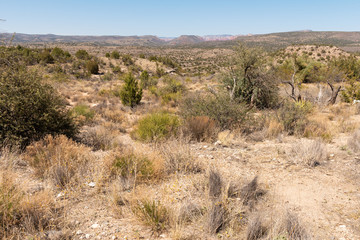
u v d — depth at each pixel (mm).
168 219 3043
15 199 3074
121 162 4453
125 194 3738
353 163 4938
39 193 3424
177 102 16203
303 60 24609
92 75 45156
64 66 46031
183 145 5426
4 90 5609
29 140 5738
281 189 3891
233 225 2920
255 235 2633
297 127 7922
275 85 13719
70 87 25812
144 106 15812
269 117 8758
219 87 14625
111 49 177625
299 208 3324
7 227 2648
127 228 2895
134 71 53688
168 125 7422
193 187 3959
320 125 8258
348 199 3547
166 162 4855
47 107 6047
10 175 3770
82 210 3293
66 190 3807
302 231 2662
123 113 13531
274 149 6125
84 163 4816
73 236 2717
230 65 13688
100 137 6973
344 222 2975
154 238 2711
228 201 3342
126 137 8344
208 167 4426
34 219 2906
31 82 6031
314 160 5020
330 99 14930
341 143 6559
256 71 13195
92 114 11109
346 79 21266
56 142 5387
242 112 8266
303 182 4156
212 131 7375
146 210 3016
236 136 7402
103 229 2863
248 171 4660
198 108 8672
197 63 141750
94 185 4031
